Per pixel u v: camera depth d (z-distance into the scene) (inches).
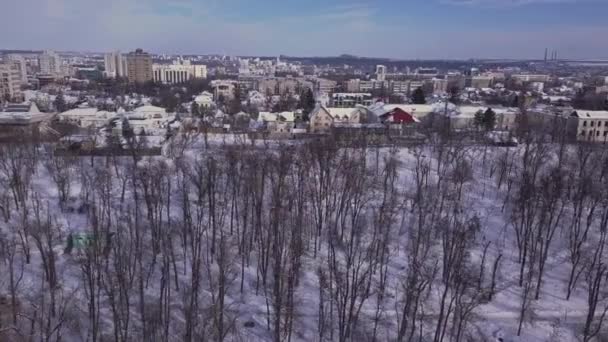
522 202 3147.1
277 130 6382.9
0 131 5339.6
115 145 4562.0
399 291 2829.7
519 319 2664.9
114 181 3949.3
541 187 3378.4
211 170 3595.0
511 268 3100.4
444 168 4077.3
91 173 4052.7
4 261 2807.6
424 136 5482.3
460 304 2352.4
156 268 2977.4
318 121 6555.1
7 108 6525.6
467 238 3102.9
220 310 2316.7
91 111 7052.2
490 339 2524.6
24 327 2399.1
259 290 2871.6
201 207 3166.8
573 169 3951.8
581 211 3203.7
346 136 4968.0
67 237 3083.2
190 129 5969.5
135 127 6284.5
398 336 2375.7
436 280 2918.3
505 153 4377.5
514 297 2844.5
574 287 2874.0
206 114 7598.4
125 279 2509.8
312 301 2765.7
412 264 2751.0
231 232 3363.7
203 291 2780.5
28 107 6437.0
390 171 4035.4
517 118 6432.1
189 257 3115.2
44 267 2632.9
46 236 2856.8
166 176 3959.2
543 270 3034.0
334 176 3912.4
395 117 6348.4
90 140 4729.3
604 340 2480.3
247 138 5644.7
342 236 3228.3
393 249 3250.5
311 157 4087.1
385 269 2908.5
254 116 7381.9
